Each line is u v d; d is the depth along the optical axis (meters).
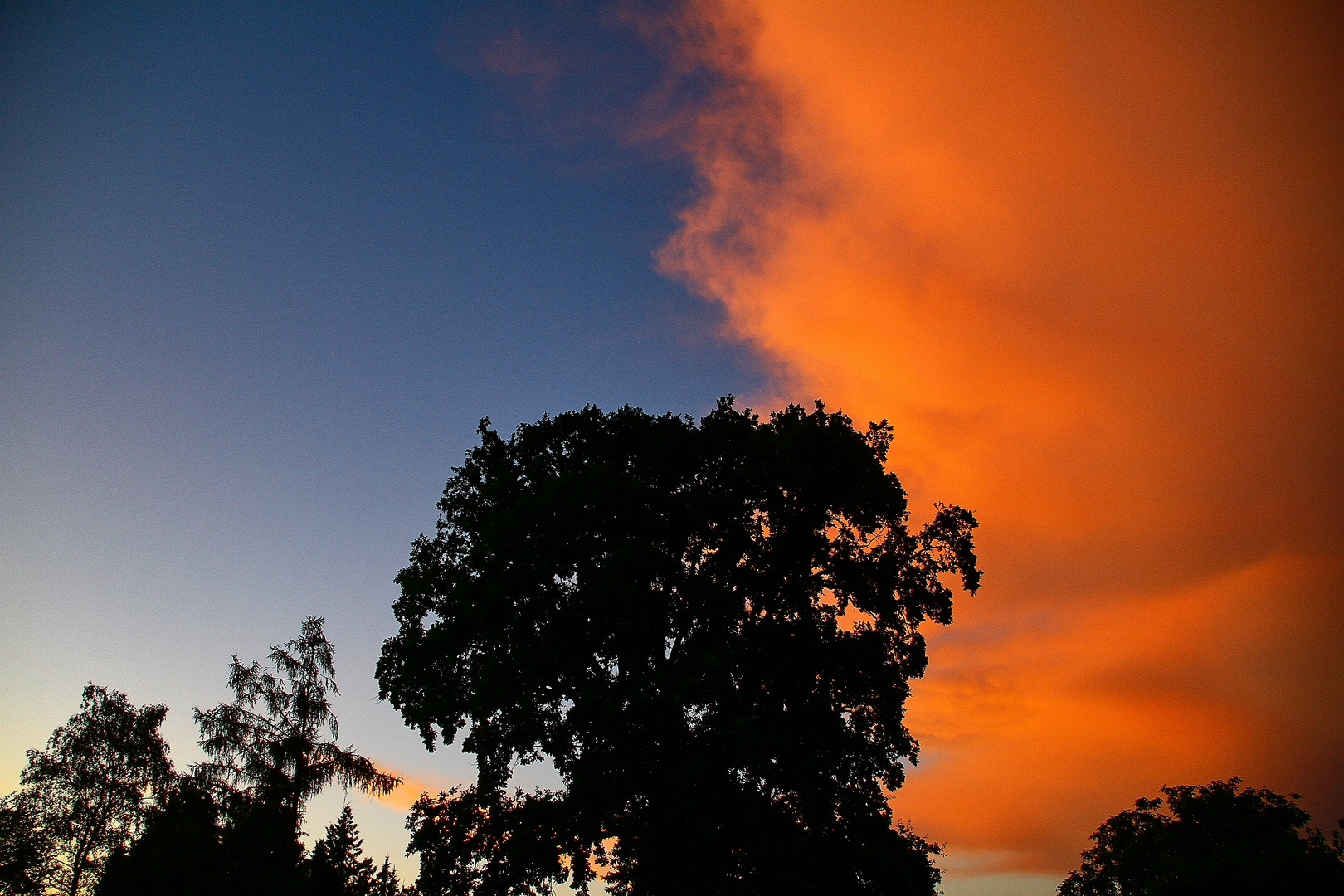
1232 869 29.12
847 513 24.58
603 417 26.77
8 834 28.47
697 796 19.80
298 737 28.28
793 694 22.20
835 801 21.86
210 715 27.98
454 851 22.69
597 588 21.41
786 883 19.58
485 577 22.91
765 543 24.19
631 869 22.08
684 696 19.77
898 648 24.66
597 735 20.39
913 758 23.59
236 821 24.86
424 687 23.42
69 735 31.58
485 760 23.47
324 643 30.28
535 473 25.00
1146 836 36.44
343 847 33.25
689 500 23.17
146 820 29.88
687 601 22.39
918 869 21.88
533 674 21.55
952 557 25.28
